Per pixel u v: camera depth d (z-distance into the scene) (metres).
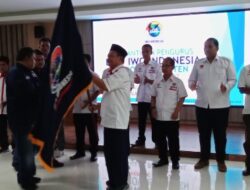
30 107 3.24
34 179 3.62
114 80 3.07
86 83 1.88
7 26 7.79
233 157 4.39
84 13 6.38
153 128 4.31
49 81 1.80
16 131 3.29
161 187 3.49
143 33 6.88
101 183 3.65
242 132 5.74
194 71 4.01
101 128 6.25
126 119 3.24
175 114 3.95
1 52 7.88
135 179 3.75
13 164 3.85
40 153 1.81
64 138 5.18
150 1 5.94
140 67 4.89
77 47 1.87
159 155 4.25
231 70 3.80
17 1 5.64
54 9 6.49
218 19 6.38
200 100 3.92
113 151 3.23
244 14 6.22
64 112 1.84
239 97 6.30
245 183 3.56
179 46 6.65
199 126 4.01
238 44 6.32
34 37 7.61
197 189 3.41
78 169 4.16
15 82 3.18
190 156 4.62
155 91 4.11
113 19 7.03
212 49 3.77
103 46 7.17
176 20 6.62
